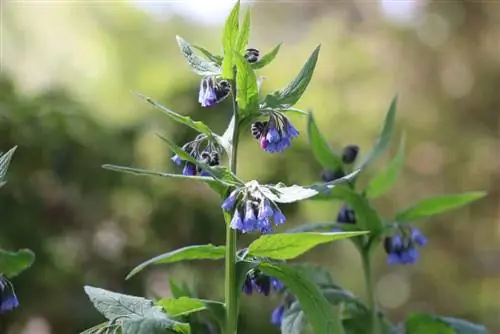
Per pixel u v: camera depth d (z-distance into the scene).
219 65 1.24
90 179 2.39
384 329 1.47
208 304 1.23
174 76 2.92
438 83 4.25
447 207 1.46
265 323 2.24
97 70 3.66
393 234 1.45
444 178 4.11
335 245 3.23
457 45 4.25
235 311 1.23
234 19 1.20
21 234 2.24
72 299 2.30
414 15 4.29
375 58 4.21
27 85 2.83
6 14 3.58
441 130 4.16
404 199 4.00
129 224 2.50
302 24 4.28
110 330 1.19
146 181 2.49
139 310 1.20
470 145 4.14
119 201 2.48
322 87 4.00
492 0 4.19
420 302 3.86
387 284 3.87
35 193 2.29
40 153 2.32
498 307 3.73
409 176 4.08
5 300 1.22
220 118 2.42
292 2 4.25
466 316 3.73
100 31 3.80
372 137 3.90
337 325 1.23
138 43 3.73
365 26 4.32
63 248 2.37
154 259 1.23
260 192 1.18
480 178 4.12
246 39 1.21
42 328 2.29
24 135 2.31
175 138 2.45
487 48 4.23
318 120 3.76
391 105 1.46
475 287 3.87
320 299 1.24
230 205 1.19
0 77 2.41
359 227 1.43
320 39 4.13
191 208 2.51
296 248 1.21
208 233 2.52
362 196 1.43
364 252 1.44
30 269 2.22
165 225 2.50
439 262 3.91
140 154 2.54
